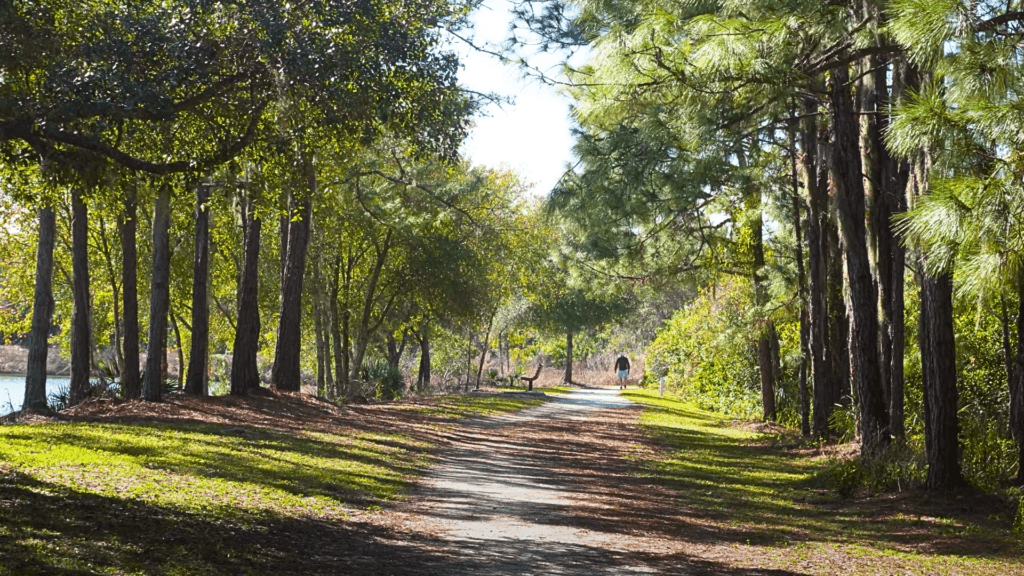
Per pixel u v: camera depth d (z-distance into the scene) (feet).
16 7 30.37
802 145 67.97
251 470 40.52
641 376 237.04
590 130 50.83
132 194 56.13
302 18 34.65
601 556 28.30
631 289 86.79
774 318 77.97
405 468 48.78
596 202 52.03
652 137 45.29
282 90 34.53
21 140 34.14
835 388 72.74
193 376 72.49
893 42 32.65
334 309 112.98
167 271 66.28
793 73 31.96
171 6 34.30
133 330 66.28
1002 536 33.86
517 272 136.98
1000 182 17.88
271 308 124.57
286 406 73.46
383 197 99.76
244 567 22.88
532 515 36.09
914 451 48.21
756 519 38.17
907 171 54.24
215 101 35.70
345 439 58.65
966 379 61.87
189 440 48.01
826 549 31.30
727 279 104.58
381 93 35.73
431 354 189.06
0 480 29.99
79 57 31.68
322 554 25.79
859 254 52.39
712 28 29.84
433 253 114.11
